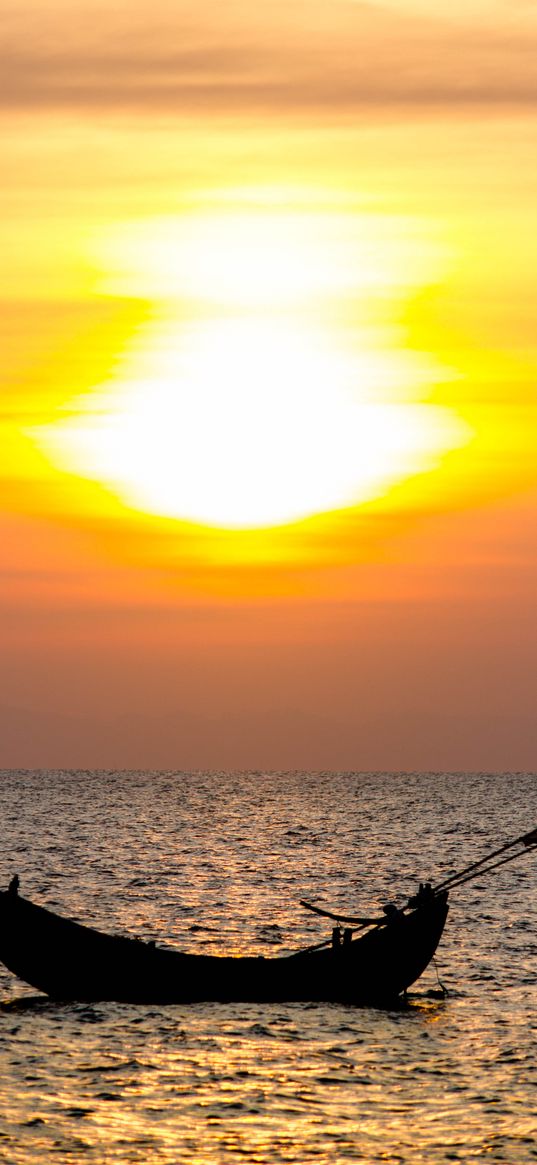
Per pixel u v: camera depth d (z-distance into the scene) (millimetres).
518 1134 32562
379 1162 30656
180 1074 37312
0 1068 37500
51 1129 32406
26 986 49156
